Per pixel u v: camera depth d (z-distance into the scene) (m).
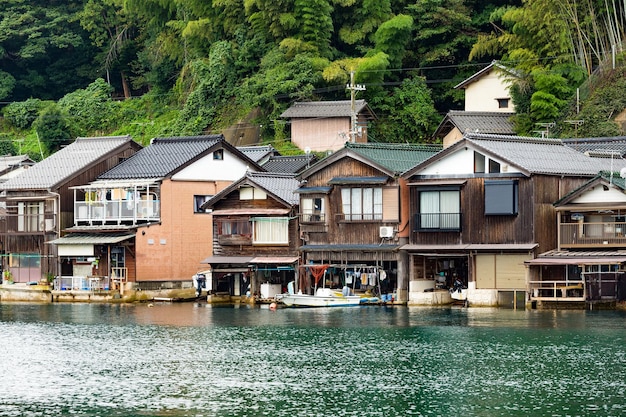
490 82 96.81
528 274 63.31
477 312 63.78
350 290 70.00
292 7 103.69
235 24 108.44
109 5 126.69
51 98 131.50
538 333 54.94
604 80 89.81
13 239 82.50
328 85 101.12
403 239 68.44
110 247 77.75
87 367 48.72
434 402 41.22
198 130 105.44
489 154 65.25
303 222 71.12
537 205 64.31
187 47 115.00
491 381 44.34
